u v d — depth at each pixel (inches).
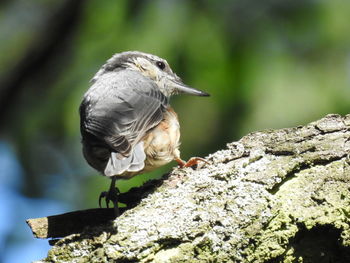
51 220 267.1
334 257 244.5
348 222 241.4
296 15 431.2
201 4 433.7
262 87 415.2
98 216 269.7
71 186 493.0
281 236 240.7
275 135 274.2
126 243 238.8
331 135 267.6
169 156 330.3
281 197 249.0
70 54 495.8
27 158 497.4
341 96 418.3
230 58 420.8
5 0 538.6
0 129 503.5
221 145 421.1
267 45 426.3
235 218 243.0
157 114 323.9
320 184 251.4
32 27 526.0
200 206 249.8
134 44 440.8
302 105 411.5
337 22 430.0
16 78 506.6
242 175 257.9
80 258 239.1
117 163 280.4
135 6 447.5
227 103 419.2
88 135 310.8
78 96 467.2
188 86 399.2
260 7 434.6
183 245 239.3
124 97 320.8
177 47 424.8
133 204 275.4
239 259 238.8
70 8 490.9
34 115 496.1
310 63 424.5
